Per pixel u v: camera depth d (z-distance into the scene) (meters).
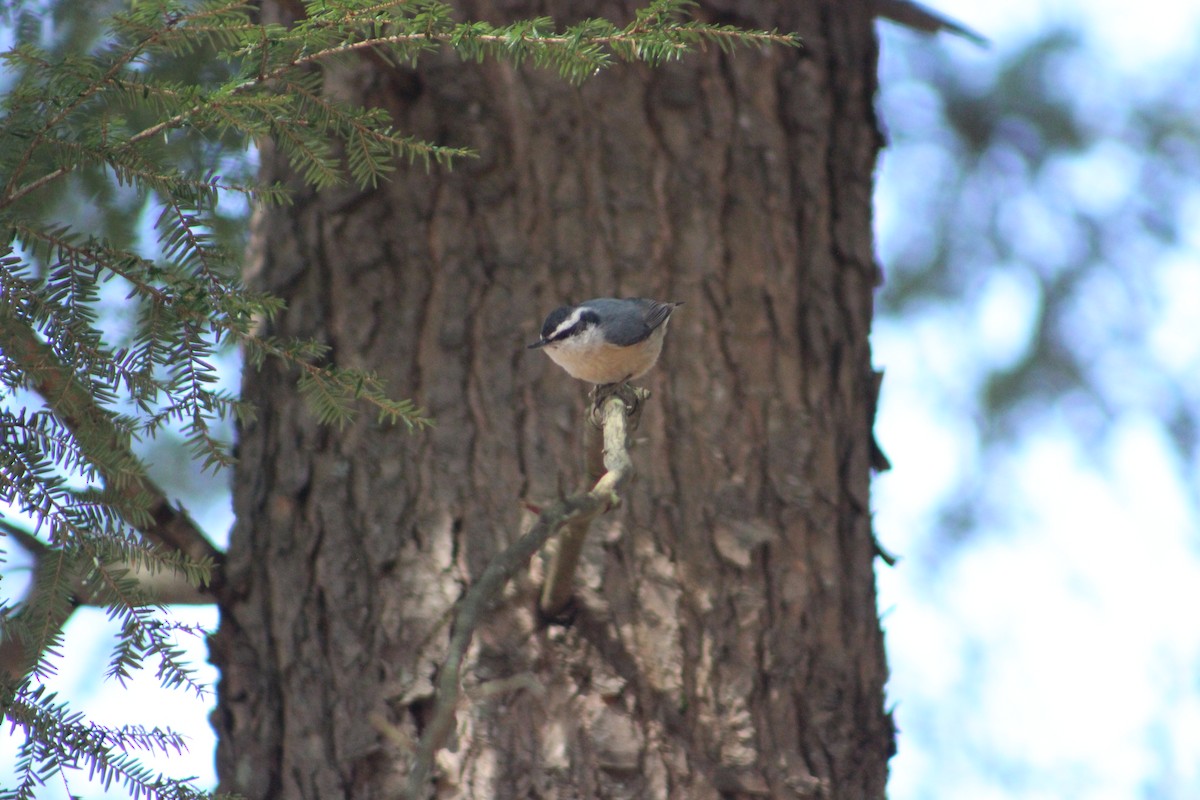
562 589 6.43
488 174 7.60
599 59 5.16
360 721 6.71
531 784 6.40
